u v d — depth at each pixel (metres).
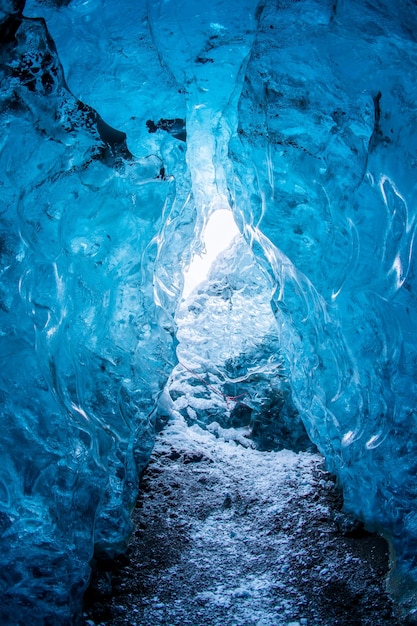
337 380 3.14
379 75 2.35
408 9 2.19
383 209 2.47
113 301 2.91
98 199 2.55
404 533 2.75
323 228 2.72
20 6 2.12
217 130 3.19
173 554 3.20
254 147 2.69
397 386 2.62
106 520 2.99
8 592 2.35
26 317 2.30
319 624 2.59
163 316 3.57
